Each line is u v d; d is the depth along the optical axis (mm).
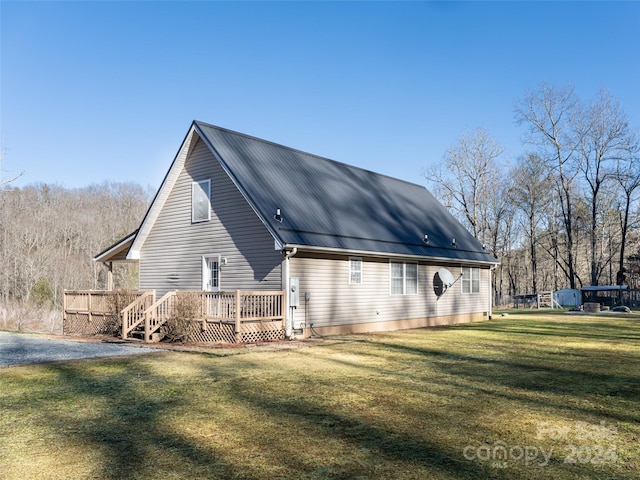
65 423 6281
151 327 15062
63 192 66062
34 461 4984
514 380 9000
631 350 13203
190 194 18234
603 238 52406
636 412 6812
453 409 6941
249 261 16109
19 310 36719
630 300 43375
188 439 5645
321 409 6926
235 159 16828
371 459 5016
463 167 46125
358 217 19156
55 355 12211
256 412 6773
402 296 19953
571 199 47906
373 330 18406
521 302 50219
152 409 6949
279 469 4758
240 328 13938
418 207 24750
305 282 15812
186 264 18109
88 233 55438
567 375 9516
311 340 15000
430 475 4617
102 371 9875
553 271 61656
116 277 46156
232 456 5109
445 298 22516
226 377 9234
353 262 17734
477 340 15477
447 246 22781
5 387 8391
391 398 7574
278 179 17625
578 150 44781
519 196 48781
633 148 43094
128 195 70000
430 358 11664
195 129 17328
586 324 22406
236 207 16641
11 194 54656
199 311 14812
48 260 45688
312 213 17016
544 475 4625
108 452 5234
